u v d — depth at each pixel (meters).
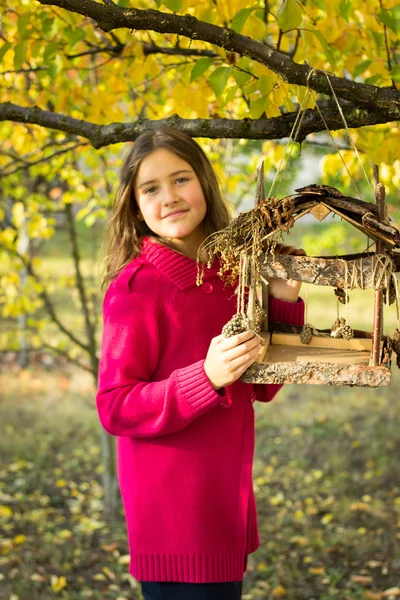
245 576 3.67
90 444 5.86
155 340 1.82
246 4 1.95
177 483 1.84
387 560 3.74
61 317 8.49
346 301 1.80
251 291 1.61
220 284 1.89
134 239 1.96
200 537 1.83
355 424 6.05
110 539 4.19
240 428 1.90
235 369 1.59
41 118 2.32
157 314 1.83
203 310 1.85
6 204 5.02
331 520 4.26
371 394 6.82
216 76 1.90
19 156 3.86
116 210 1.93
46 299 4.58
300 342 1.87
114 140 2.24
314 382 1.59
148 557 1.86
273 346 1.85
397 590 3.40
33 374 7.80
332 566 3.71
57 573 3.73
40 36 2.44
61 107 2.65
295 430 5.97
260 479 4.98
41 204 4.59
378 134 2.45
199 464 1.84
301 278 1.61
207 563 1.83
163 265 1.86
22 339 7.44
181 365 1.84
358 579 3.55
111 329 1.83
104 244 2.09
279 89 1.94
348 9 1.95
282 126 1.97
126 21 1.70
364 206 1.53
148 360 1.83
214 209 1.97
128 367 1.79
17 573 3.68
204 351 1.84
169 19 1.71
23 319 5.70
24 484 4.96
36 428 6.14
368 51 2.26
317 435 5.85
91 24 2.48
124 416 1.73
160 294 1.84
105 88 2.89
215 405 1.66
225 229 1.64
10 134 3.29
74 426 6.27
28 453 5.58
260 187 1.73
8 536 4.16
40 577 3.64
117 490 4.62
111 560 3.91
